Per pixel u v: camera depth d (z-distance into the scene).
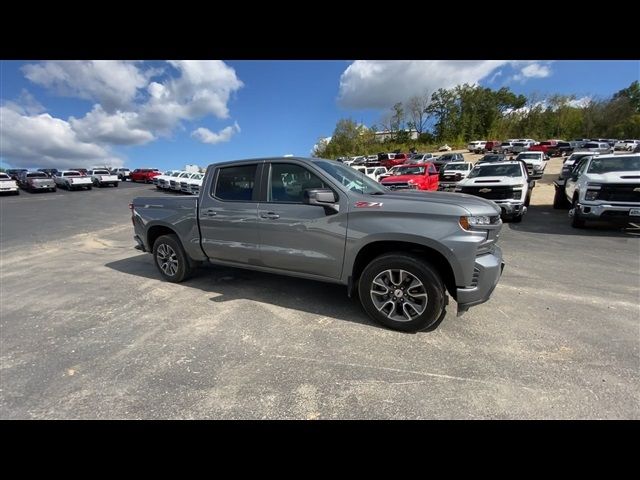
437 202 3.12
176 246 4.78
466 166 21.64
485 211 3.06
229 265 4.41
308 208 3.58
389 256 3.22
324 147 83.88
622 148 41.81
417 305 3.19
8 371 2.83
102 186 35.62
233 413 2.26
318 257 3.57
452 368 2.68
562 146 44.03
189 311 3.90
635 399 2.29
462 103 73.00
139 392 2.50
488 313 3.65
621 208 7.46
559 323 3.40
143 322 3.67
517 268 5.31
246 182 4.08
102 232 10.31
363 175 4.27
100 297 4.49
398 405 2.29
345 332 3.30
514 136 70.94
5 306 4.30
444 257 3.08
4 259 7.14
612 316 3.55
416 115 76.25
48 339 3.36
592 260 5.73
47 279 5.45
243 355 2.95
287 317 3.66
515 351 2.90
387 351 2.94
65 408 2.35
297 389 2.47
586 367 2.65
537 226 8.93
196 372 2.72
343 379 2.57
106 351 3.09
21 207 17.83
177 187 28.03
